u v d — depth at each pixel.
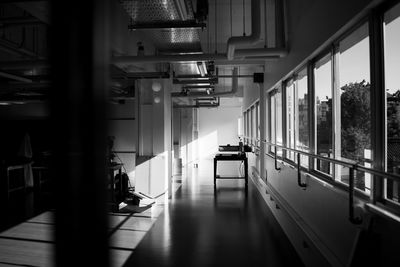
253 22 3.72
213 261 3.36
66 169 1.19
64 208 1.20
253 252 3.60
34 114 8.52
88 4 1.18
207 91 9.24
